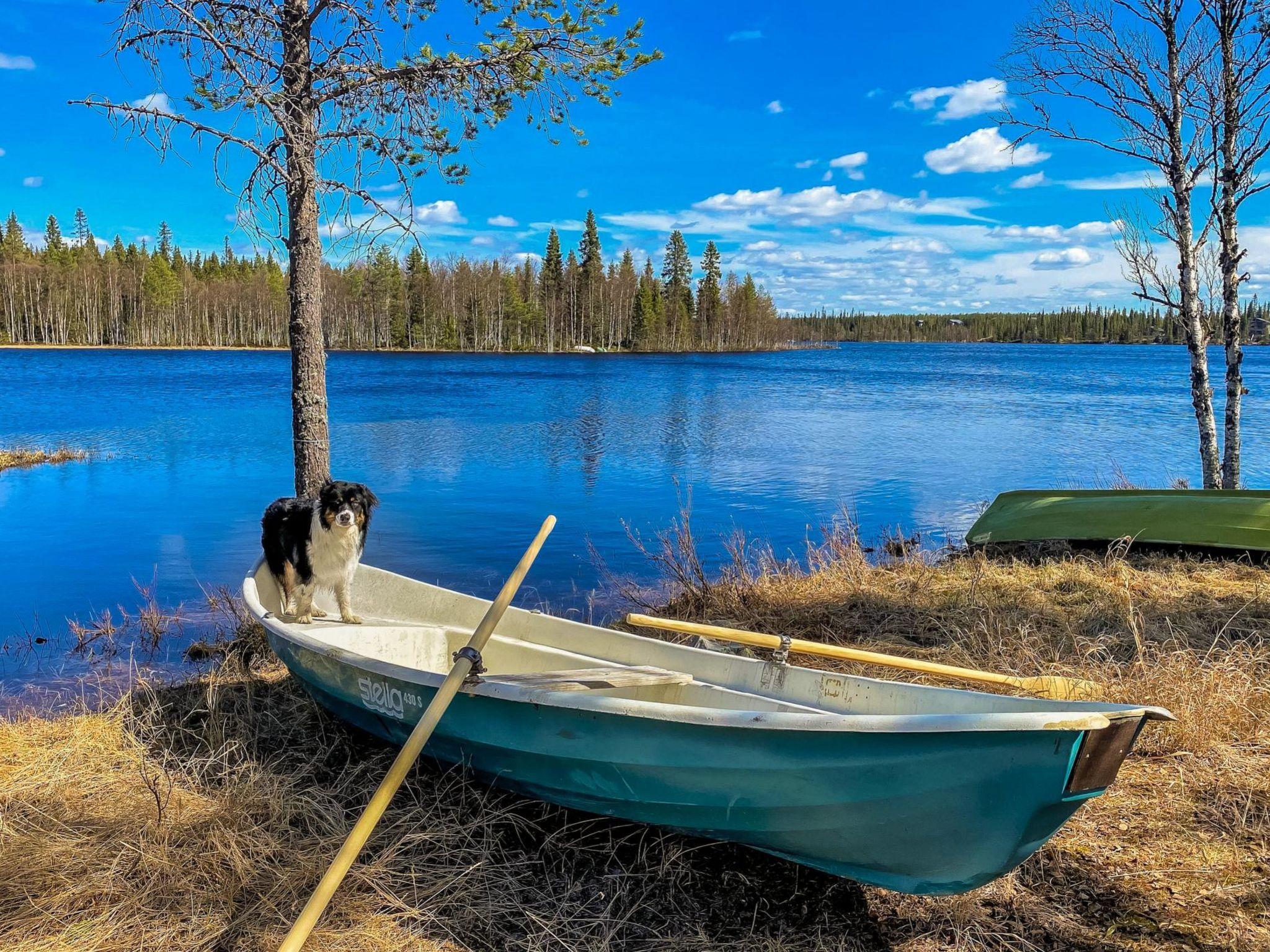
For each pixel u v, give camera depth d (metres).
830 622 6.73
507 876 3.35
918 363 74.38
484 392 36.81
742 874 3.41
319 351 6.64
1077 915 3.03
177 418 25.48
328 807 3.84
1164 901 3.05
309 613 5.50
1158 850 3.35
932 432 23.05
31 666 6.27
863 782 2.86
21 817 3.65
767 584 7.75
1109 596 6.79
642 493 14.18
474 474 15.95
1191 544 8.19
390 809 3.82
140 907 3.08
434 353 87.06
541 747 3.51
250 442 20.30
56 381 41.09
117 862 3.27
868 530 11.59
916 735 2.72
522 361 71.44
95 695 5.64
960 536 11.11
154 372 49.09
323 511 5.30
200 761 4.30
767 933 3.05
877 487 14.82
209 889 3.18
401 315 88.75
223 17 5.97
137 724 4.82
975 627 6.14
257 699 5.28
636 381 45.97
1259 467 16.42
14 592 8.30
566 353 91.19
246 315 94.81
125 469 16.25
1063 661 5.40
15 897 3.09
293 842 3.52
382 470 16.25
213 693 5.11
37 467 16.39
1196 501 8.50
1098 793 2.68
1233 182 9.03
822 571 8.28
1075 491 9.52
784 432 22.97
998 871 2.80
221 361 62.41
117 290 90.44
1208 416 9.38
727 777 3.12
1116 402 32.78
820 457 18.39
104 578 8.87
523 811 3.88
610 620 7.38
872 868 3.08
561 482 15.11
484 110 6.61
